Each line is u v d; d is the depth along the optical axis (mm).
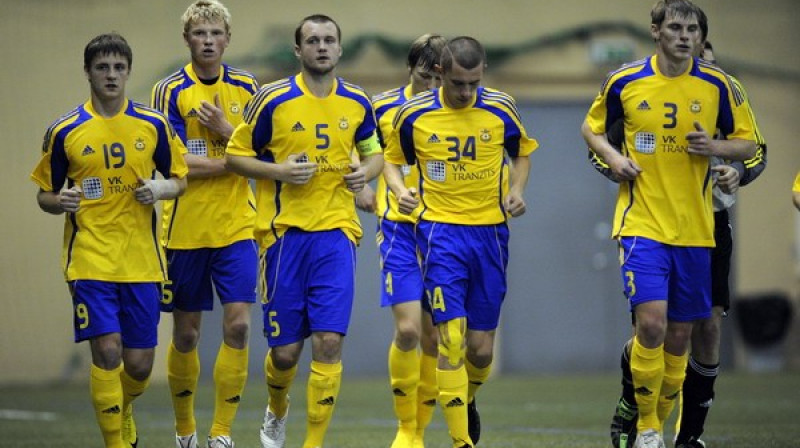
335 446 29938
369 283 60969
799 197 23766
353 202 24203
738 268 63000
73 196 22453
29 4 58250
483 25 61188
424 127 24312
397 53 60406
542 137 62031
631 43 61750
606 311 62562
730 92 23422
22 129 58188
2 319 58188
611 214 62531
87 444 31781
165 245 26266
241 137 23672
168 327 59062
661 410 24750
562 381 56406
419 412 27156
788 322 62375
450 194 24172
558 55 61656
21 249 58281
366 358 60969
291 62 58781
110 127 23297
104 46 23031
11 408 45156
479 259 24188
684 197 23250
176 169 24109
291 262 23609
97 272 23109
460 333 23688
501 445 29484
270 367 24547
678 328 23906
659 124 23156
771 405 41969
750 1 63094
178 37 58844
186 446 27047
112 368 23297
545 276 62281
